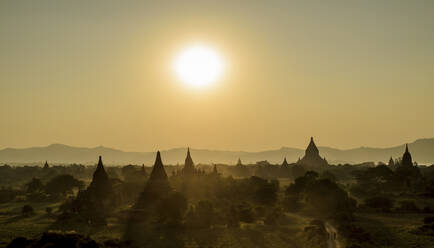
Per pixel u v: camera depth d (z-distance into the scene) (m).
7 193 159.62
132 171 197.62
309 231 92.81
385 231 94.31
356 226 98.38
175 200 107.12
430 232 91.75
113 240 84.69
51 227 100.19
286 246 83.94
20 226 101.31
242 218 109.44
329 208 120.75
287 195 145.25
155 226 102.50
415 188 162.88
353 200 125.56
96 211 115.94
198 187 151.12
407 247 81.19
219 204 130.88
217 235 93.44
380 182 172.62
